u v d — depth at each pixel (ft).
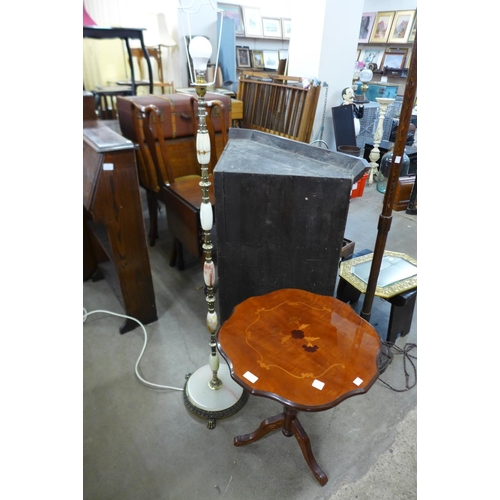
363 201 11.10
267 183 4.24
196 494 3.88
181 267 7.72
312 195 4.23
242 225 4.58
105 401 4.89
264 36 14.43
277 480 4.00
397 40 14.89
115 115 12.25
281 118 10.63
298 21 10.41
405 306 5.53
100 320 6.34
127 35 10.61
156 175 7.44
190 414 4.74
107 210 5.06
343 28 10.25
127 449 4.31
